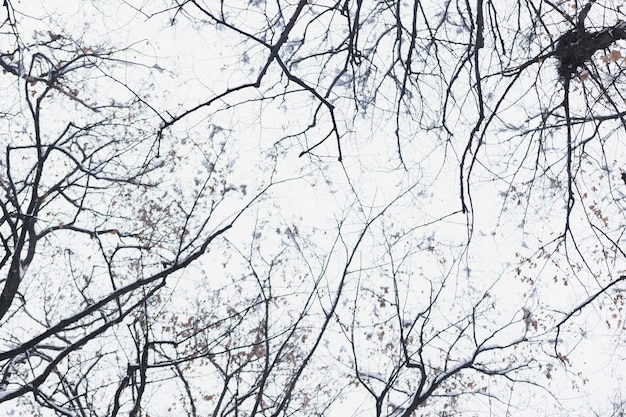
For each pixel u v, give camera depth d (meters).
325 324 10.03
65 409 9.64
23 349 9.36
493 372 11.58
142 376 9.00
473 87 6.78
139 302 9.62
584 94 6.74
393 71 7.65
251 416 9.63
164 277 9.75
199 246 10.39
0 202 10.57
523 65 6.13
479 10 5.37
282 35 5.75
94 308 9.41
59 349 11.59
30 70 10.44
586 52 6.35
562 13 6.23
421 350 9.95
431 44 7.52
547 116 7.50
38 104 10.91
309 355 10.05
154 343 9.18
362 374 10.95
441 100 7.63
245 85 5.91
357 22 6.39
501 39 6.67
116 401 9.02
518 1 7.10
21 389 9.33
